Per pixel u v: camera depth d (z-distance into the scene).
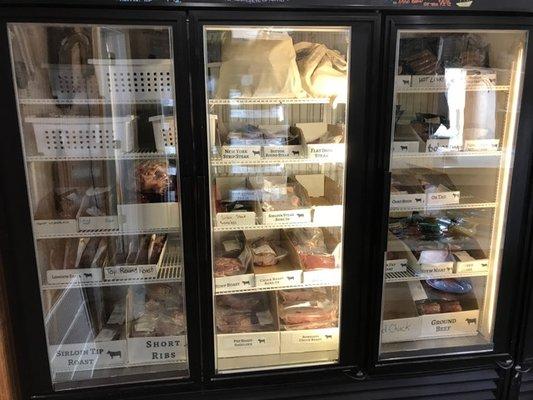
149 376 1.81
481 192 2.04
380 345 1.91
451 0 1.59
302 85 1.88
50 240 1.81
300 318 2.02
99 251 1.83
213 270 1.82
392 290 2.14
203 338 1.77
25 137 1.60
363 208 1.75
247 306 2.12
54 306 1.89
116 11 1.46
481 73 1.85
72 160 1.75
